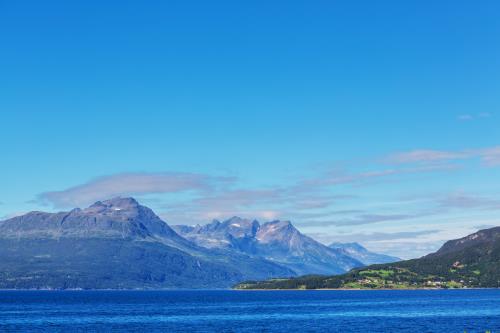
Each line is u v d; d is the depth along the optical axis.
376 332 189.62
